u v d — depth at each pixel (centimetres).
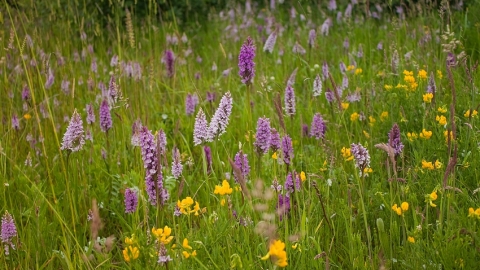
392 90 252
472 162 211
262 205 183
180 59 302
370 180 217
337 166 221
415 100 241
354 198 210
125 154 227
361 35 337
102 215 216
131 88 268
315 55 307
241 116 252
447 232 192
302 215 196
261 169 219
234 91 279
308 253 192
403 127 234
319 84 245
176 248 188
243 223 197
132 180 217
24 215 208
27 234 204
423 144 220
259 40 342
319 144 231
